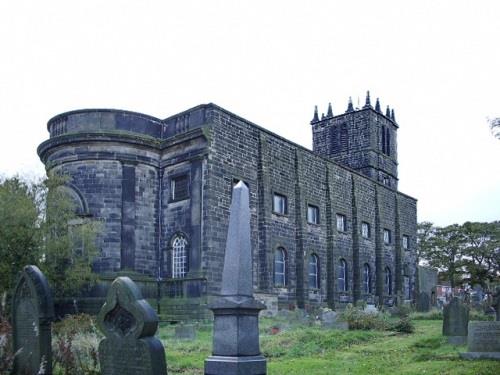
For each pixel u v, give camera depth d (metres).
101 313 11.36
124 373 10.81
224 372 10.69
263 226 34.31
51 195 27.56
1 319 19.03
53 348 13.87
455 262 72.62
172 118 32.88
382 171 57.78
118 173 30.56
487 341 16.52
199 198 30.30
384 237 51.38
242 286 11.14
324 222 41.91
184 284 29.83
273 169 36.31
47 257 26.47
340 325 26.38
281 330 24.28
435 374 13.51
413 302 50.50
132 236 30.33
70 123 31.31
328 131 60.03
